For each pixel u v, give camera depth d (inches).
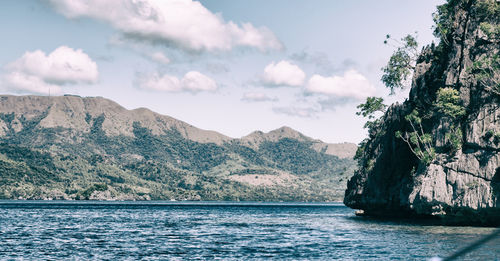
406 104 3882.9
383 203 4165.8
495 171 2640.3
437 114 3203.7
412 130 3661.4
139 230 3240.7
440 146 3065.9
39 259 1803.6
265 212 7618.1
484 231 2608.3
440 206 2906.0
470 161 2787.9
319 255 1838.1
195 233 2972.4
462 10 3346.5
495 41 2930.6
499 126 2704.2
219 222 4269.2
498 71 2797.7
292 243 2289.6
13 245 2241.6
